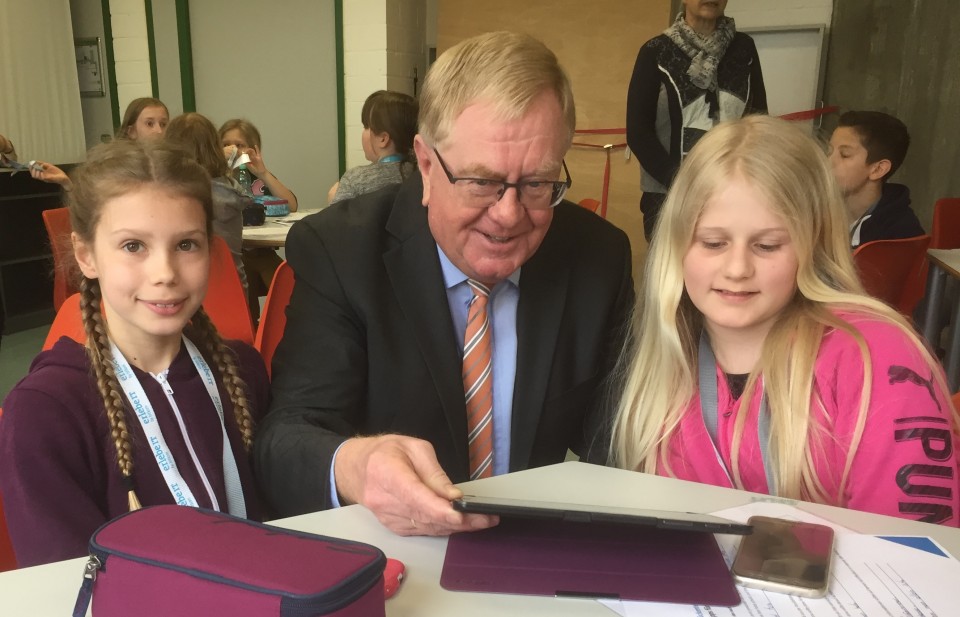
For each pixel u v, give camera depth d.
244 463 1.16
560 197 1.08
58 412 0.99
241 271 3.07
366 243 1.21
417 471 0.80
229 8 5.35
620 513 0.68
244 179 4.21
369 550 0.60
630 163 4.64
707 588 0.67
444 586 0.67
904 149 2.69
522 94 0.97
